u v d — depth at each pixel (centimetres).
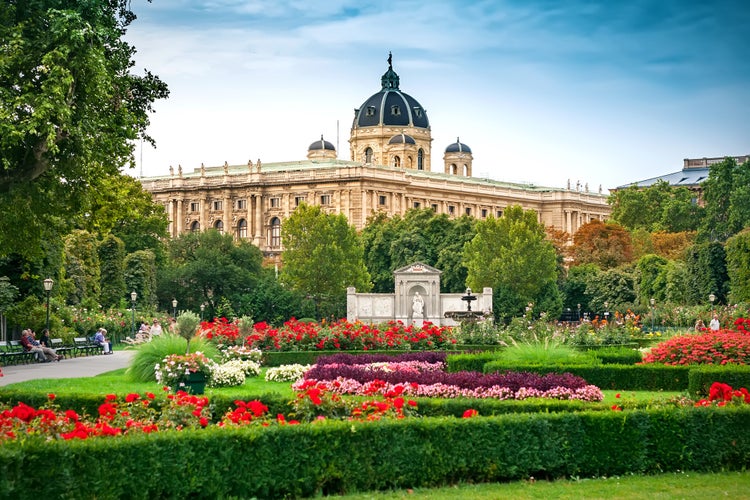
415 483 2545
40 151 4938
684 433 2794
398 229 16800
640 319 12588
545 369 4494
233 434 2366
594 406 3084
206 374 4328
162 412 2819
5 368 5997
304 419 2833
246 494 2366
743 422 2825
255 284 14312
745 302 11669
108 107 5416
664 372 4581
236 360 5397
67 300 10144
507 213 14350
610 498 2445
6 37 4766
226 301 13425
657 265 14800
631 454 2742
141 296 12875
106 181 7081
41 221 5559
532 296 13588
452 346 6525
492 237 13988
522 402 3117
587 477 2723
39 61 4872
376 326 6800
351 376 4191
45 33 4881
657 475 2742
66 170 5075
